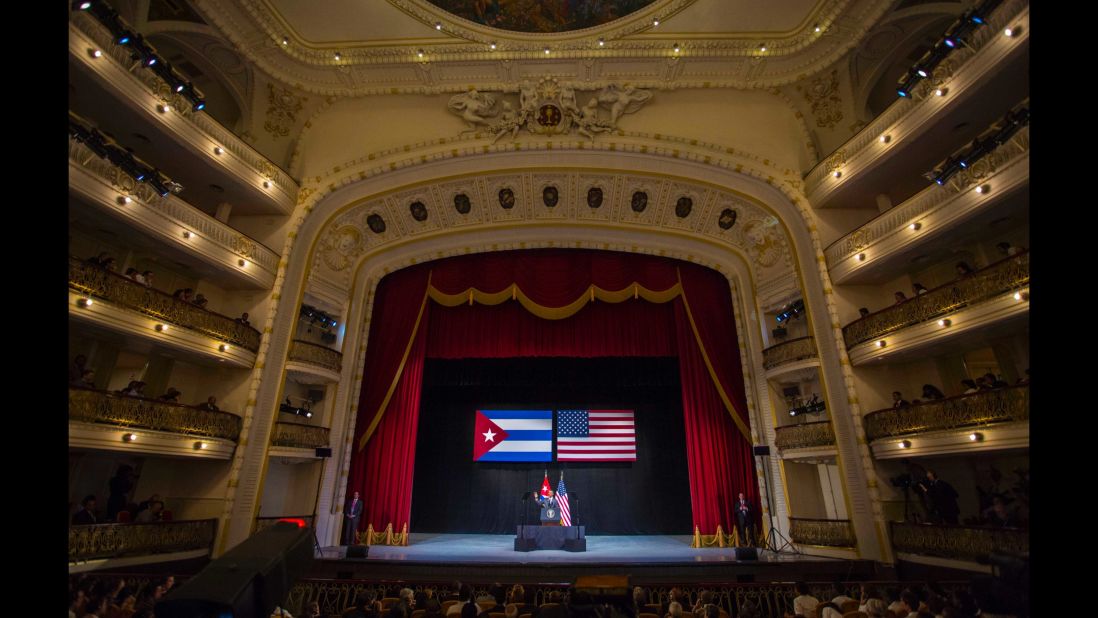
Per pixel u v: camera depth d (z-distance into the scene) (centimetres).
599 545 1320
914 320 970
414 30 1201
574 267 1580
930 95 908
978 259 979
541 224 1520
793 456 1191
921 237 957
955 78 858
